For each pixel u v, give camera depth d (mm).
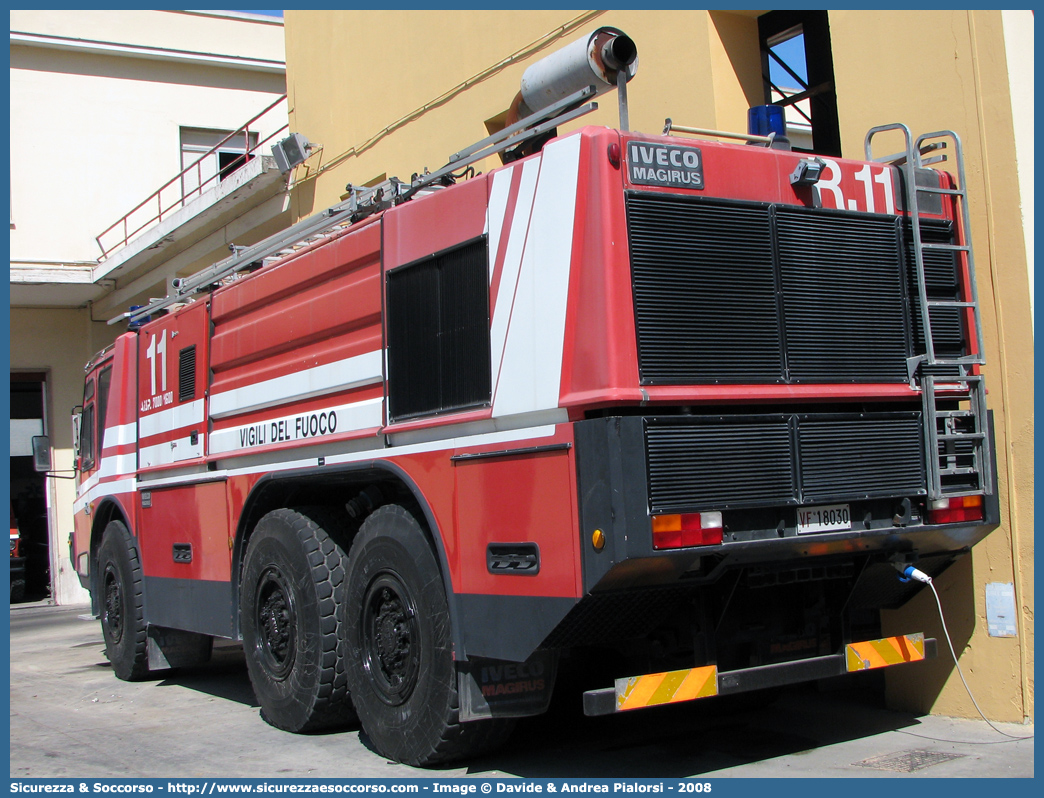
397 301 5281
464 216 4859
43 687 8719
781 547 4297
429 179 5430
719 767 4883
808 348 4551
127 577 8562
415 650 5035
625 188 4199
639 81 7934
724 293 4352
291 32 13570
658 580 4105
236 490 6805
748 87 7469
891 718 5719
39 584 20438
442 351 4930
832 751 5074
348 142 12305
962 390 4969
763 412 4445
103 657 10594
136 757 5816
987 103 5473
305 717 5992
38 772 5562
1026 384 5293
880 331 4797
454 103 10398
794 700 6359
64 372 18922
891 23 5953
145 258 16609
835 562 4727
